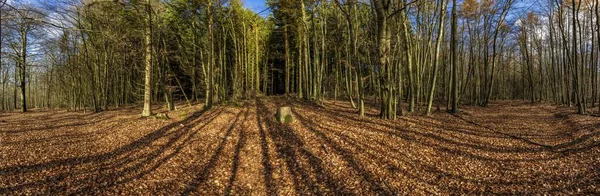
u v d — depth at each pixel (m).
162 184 5.91
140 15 14.88
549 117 16.03
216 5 18.98
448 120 13.43
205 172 6.66
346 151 7.86
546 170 6.37
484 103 24.98
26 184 5.57
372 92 29.56
